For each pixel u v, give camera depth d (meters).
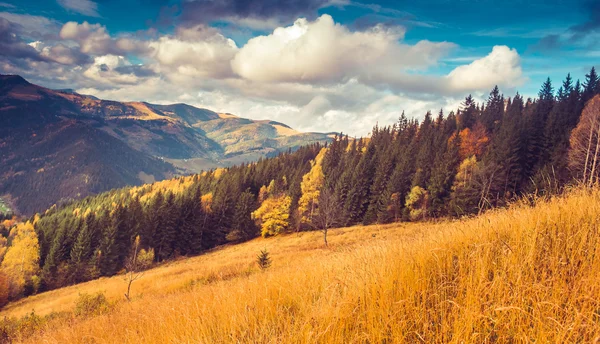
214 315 4.04
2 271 46.12
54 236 60.56
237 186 80.94
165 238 54.91
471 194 30.95
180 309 5.02
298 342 2.61
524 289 2.37
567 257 2.79
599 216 3.41
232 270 22.41
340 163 79.44
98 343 5.72
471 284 2.59
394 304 2.60
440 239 3.93
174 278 25.81
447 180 43.75
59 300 31.53
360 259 4.41
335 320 2.62
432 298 2.71
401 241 4.59
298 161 110.31
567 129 44.56
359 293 3.03
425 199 43.44
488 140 60.25
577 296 2.27
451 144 58.56
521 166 43.03
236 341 3.09
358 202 57.19
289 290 4.03
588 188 4.36
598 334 1.76
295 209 58.38
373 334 2.39
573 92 71.38
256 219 63.25
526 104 85.69
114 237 53.06
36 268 52.81
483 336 2.18
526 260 2.72
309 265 5.65
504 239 3.42
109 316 9.50
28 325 13.30
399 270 3.19
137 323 5.93
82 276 50.28
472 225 4.18
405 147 72.19
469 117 83.00
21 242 54.97
